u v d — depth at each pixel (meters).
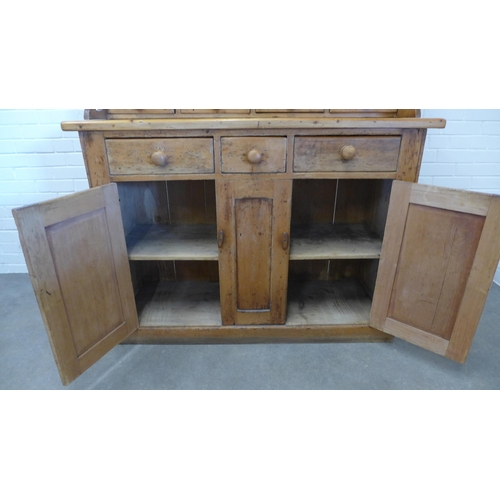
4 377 1.53
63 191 2.18
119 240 1.48
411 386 1.48
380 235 1.75
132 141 1.35
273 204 1.43
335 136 1.35
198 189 1.86
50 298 1.21
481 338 1.75
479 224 1.25
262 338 1.71
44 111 2.00
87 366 1.41
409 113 1.55
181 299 1.90
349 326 1.69
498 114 1.98
